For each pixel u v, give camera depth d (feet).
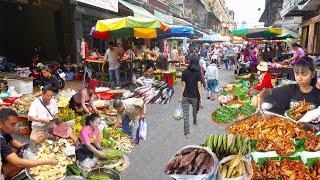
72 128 21.50
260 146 9.71
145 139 22.98
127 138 21.84
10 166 13.73
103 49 65.16
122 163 17.21
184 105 24.09
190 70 24.09
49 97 20.02
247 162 8.58
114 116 25.68
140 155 20.07
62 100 25.53
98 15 60.08
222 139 9.72
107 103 28.22
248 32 57.21
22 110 23.71
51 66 46.26
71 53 53.88
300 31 87.25
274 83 37.04
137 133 22.11
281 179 8.77
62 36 53.98
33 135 19.34
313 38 65.00
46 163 13.92
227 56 93.91
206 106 36.14
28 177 14.29
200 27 156.76
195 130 25.63
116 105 22.44
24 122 23.63
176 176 8.66
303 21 82.53
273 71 41.83
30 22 57.82
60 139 18.03
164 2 99.66
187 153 9.27
